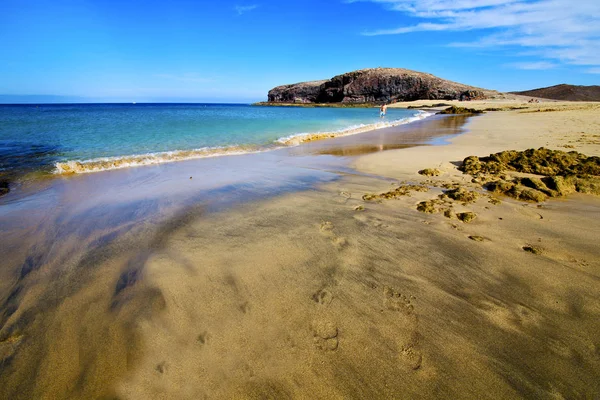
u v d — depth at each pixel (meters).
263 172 7.29
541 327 2.30
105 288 2.82
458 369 1.97
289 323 2.37
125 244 3.64
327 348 2.14
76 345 2.18
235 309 2.52
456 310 2.50
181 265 3.15
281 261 3.22
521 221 4.20
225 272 3.02
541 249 3.41
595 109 27.47
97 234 3.93
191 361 2.04
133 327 2.34
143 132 14.70
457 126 18.14
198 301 2.61
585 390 1.80
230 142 12.10
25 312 2.52
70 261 3.29
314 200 5.19
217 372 1.96
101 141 11.74
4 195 5.55
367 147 10.87
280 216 4.47
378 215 4.48
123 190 5.86
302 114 37.62
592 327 2.29
